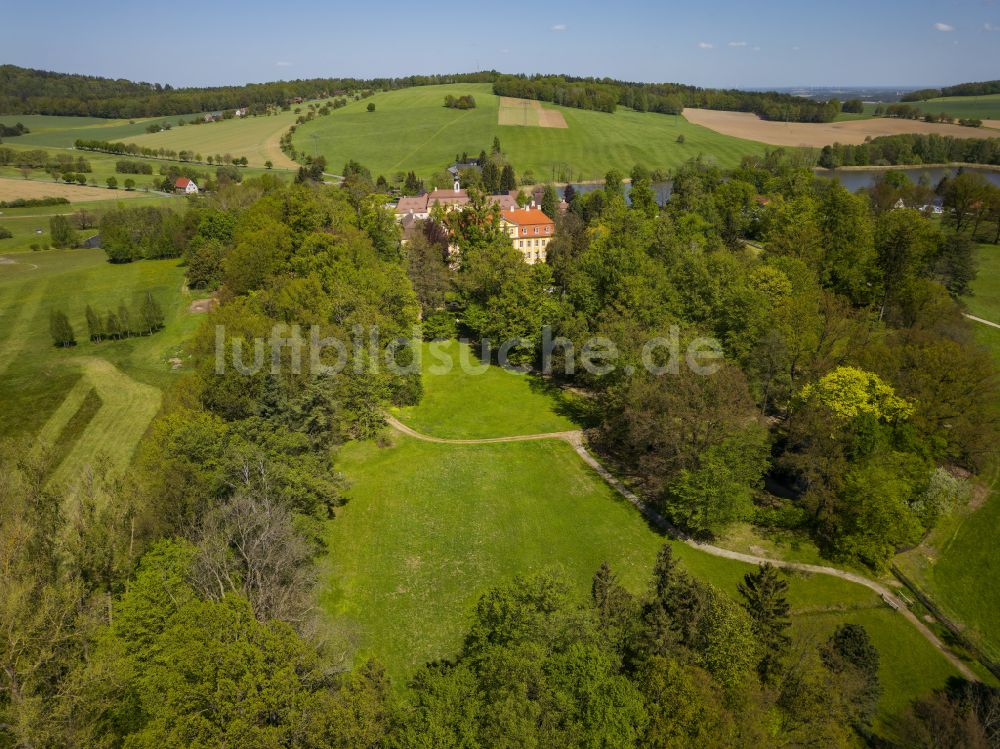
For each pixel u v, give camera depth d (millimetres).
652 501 62500
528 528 58125
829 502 57031
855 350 73688
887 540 54781
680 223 132500
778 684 35094
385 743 29391
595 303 87500
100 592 41250
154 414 75688
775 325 75125
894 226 104812
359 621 46750
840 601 51062
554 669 31594
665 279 87000
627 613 38500
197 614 30812
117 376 85500
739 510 54812
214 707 26188
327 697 29031
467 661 35562
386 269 95562
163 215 163625
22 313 109688
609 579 40250
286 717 26984
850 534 55656
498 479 65375
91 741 29312
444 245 126000
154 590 36562
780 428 71375
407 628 46344
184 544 40219
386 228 111375
